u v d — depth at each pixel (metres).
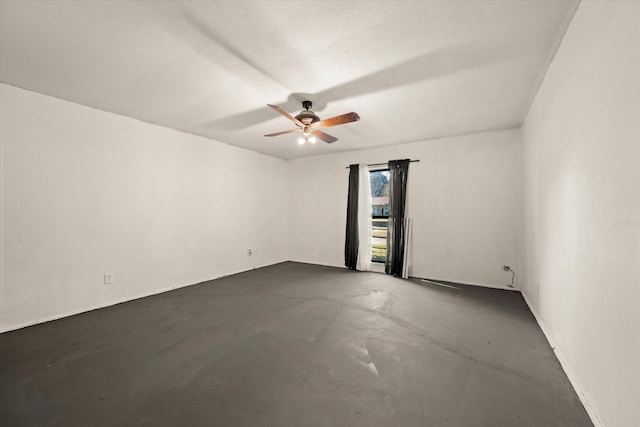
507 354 2.17
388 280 4.52
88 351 2.21
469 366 2.00
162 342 2.37
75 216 3.06
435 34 1.88
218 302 3.41
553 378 1.86
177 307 3.23
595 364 1.50
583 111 1.66
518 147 3.98
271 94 2.83
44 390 1.72
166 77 2.48
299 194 6.14
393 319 2.88
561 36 1.92
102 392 1.70
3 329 2.58
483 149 4.22
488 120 3.66
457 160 4.42
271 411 1.55
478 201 4.26
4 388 1.74
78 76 2.46
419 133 4.27
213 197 4.64
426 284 4.28
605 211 1.40
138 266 3.62
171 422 1.46
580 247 1.72
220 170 4.77
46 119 2.85
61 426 1.43
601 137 1.44
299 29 1.82
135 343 2.35
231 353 2.18
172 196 4.03
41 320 2.79
